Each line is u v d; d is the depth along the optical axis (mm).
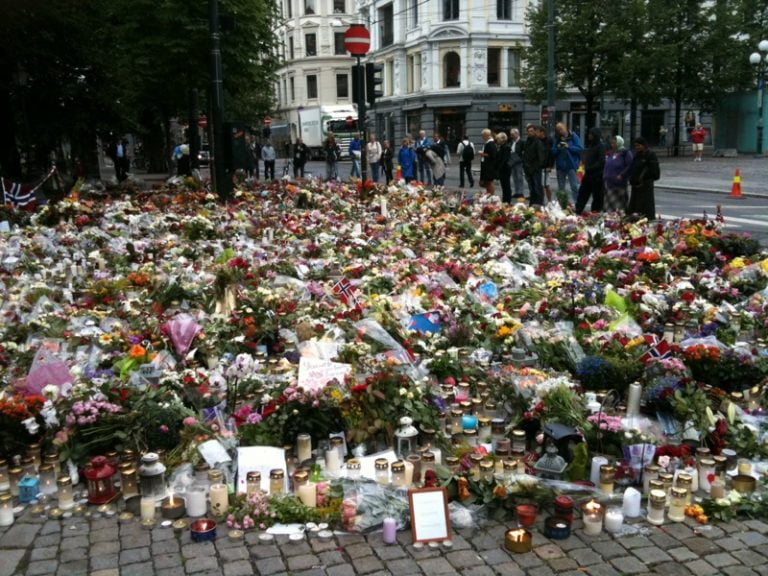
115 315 7363
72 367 5629
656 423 5184
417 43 52750
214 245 11039
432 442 5027
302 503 4348
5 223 12766
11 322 7258
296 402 5059
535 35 41812
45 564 3896
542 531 4168
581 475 4602
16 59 20656
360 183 18375
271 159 31328
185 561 3906
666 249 10422
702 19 42250
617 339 6371
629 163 13828
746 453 4965
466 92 50688
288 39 75125
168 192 18891
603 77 41469
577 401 5133
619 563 3859
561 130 17859
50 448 4848
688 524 4238
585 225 12086
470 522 4230
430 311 7188
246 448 4820
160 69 24469
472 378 5906
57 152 24578
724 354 5887
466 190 24141
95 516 4371
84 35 21609
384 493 4348
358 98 17219
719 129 42844
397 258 9977
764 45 35375
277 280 8500
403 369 5562
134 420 4879
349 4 73250
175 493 4504
